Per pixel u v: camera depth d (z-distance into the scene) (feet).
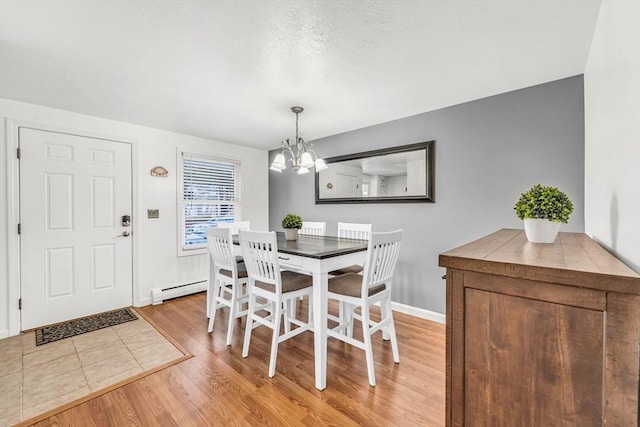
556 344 2.20
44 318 8.77
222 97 7.95
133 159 10.52
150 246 10.99
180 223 11.82
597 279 2.02
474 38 5.21
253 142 13.41
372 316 9.71
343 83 7.08
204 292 12.53
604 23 4.11
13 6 4.27
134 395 5.56
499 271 2.42
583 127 6.59
